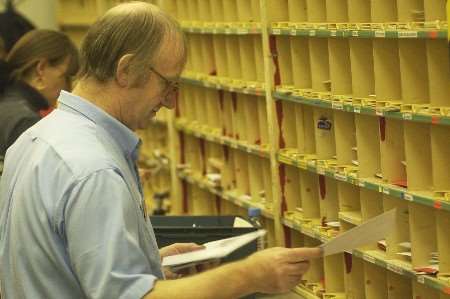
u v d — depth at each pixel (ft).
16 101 12.77
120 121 7.25
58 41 13.24
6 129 12.41
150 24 7.09
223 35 15.29
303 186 12.81
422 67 9.83
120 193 6.57
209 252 8.45
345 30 10.73
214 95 16.30
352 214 11.52
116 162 6.83
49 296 6.73
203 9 15.80
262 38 13.20
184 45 7.34
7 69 13.10
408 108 9.79
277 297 12.62
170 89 7.32
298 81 12.67
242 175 15.20
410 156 9.87
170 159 18.17
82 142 6.82
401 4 9.84
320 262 12.85
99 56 7.07
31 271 6.81
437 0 9.25
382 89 10.39
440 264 9.50
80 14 25.86
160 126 19.75
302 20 12.48
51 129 7.05
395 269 10.07
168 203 18.57
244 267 6.70
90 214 6.45
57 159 6.72
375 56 10.33
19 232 6.85
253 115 14.37
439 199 9.25
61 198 6.58
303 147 12.80
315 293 12.37
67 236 6.56
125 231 6.47
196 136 17.10
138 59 7.02
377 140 10.91
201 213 17.48
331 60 11.48
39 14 27.63
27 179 6.82
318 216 12.83
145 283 6.37
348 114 11.55
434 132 9.45
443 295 9.79
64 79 13.28
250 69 14.28
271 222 14.19
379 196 11.00
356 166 11.40
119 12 7.14
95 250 6.38
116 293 6.32
